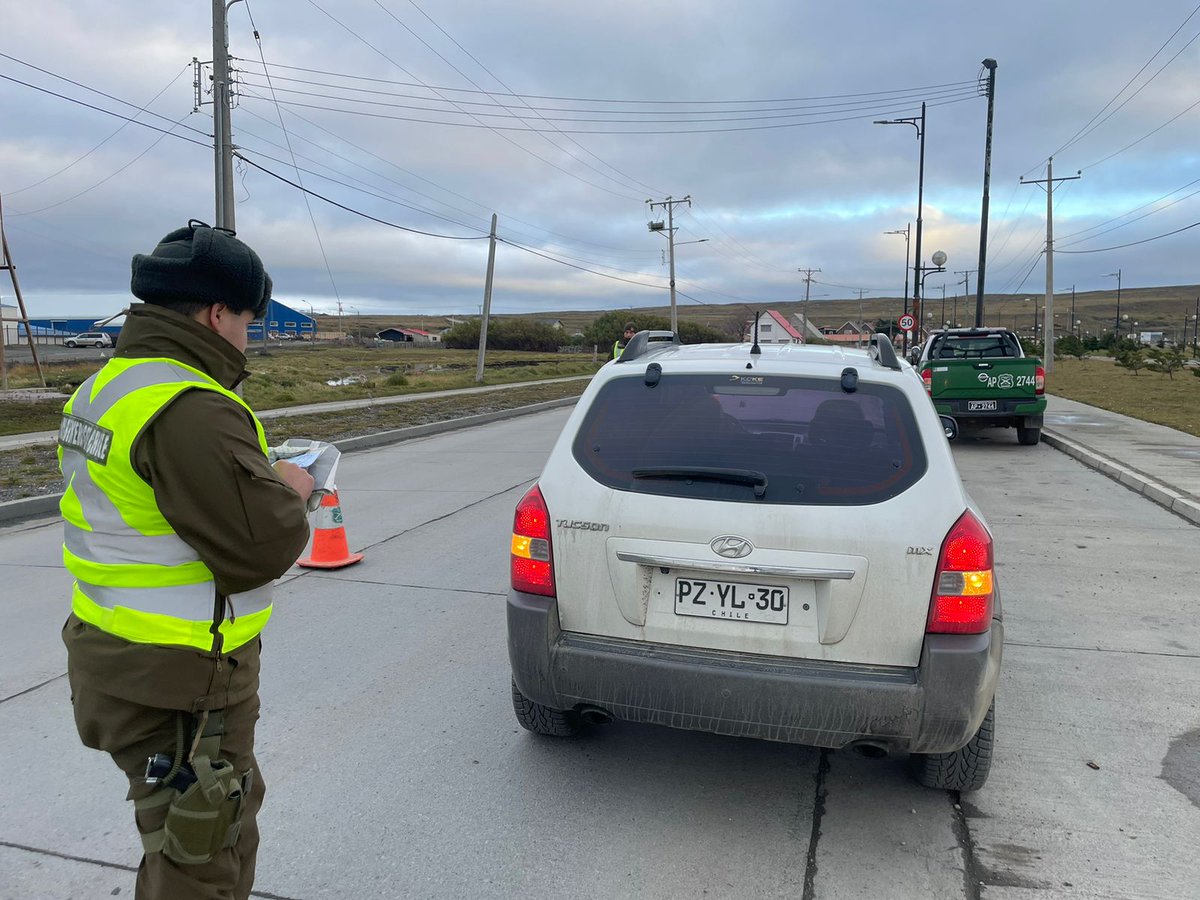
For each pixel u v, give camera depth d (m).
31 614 5.36
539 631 3.01
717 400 3.11
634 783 3.28
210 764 1.76
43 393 18.81
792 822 3.01
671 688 2.84
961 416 12.61
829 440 2.93
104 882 2.68
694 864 2.76
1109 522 7.70
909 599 2.70
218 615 1.76
